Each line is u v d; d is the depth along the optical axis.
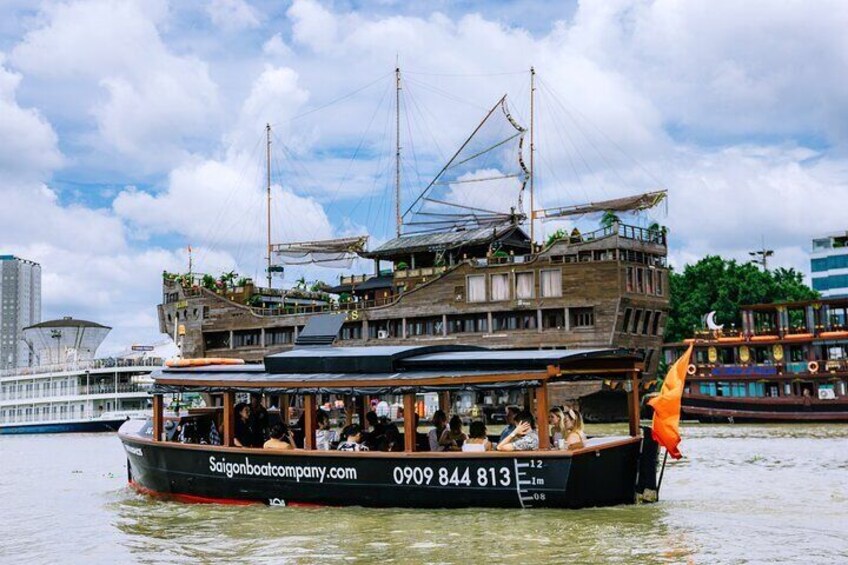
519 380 20.75
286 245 106.06
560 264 76.00
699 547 17.58
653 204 82.38
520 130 92.06
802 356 70.88
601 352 21.47
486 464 20.67
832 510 21.80
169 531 20.69
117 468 40.22
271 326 92.62
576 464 20.14
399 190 101.31
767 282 106.50
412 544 18.22
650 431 21.98
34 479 34.88
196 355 97.69
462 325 81.19
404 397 21.77
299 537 19.28
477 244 89.94
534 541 18.17
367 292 97.50
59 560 18.23
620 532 18.94
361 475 21.80
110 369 86.56
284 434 23.70
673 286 107.69
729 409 69.94
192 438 26.14
